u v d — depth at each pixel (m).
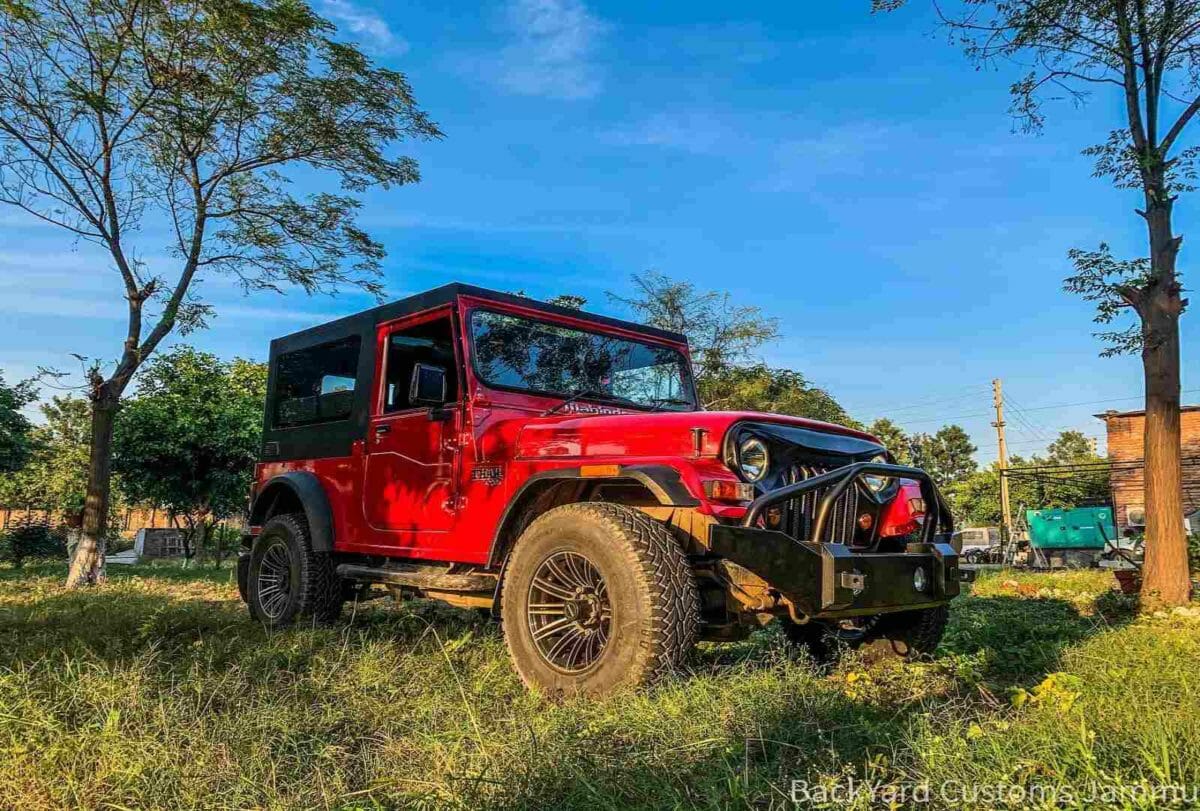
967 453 53.75
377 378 5.50
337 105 11.95
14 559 22.53
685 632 3.39
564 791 2.36
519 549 3.97
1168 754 2.28
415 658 4.19
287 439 6.38
